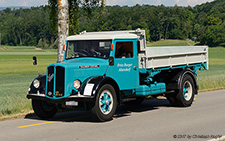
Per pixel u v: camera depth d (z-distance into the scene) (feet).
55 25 62.23
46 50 604.08
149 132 26.76
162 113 36.47
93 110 30.53
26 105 39.96
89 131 27.40
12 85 79.97
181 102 40.27
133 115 35.42
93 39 33.94
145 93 35.99
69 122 31.83
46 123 31.55
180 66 41.70
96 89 30.01
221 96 51.16
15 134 26.84
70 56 34.76
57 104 32.24
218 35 609.01
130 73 35.12
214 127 28.58
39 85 32.96
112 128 28.48
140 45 36.32
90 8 63.16
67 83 30.55
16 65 209.67
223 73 105.70
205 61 47.14
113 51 33.27
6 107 38.88
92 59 33.53
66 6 50.55
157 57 37.47
